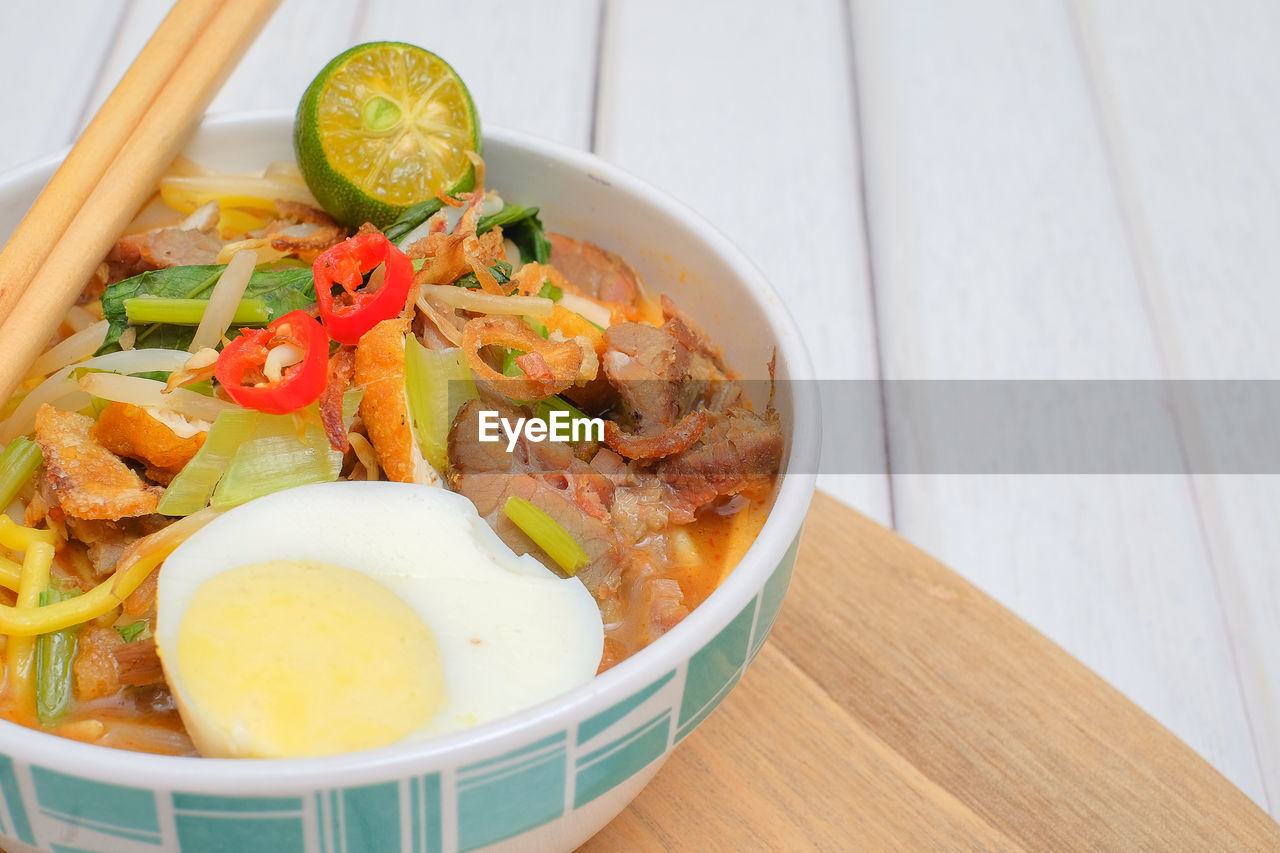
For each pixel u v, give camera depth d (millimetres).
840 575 401
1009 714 377
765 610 323
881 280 512
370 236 342
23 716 315
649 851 352
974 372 485
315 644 307
